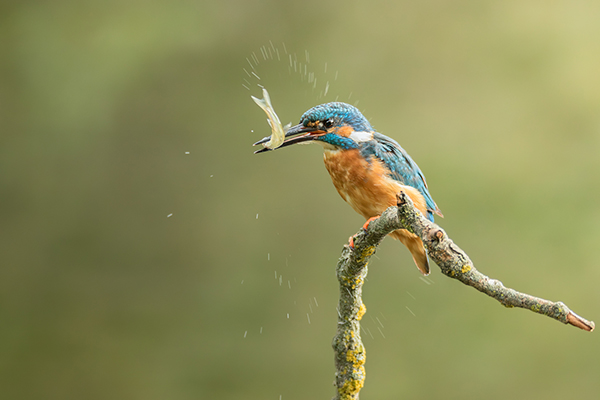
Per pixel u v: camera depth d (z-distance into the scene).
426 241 5.02
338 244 5.48
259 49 5.79
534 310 4.81
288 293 5.46
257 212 5.58
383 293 5.44
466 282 5.01
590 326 4.62
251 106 5.73
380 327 5.43
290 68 5.79
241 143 5.71
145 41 5.59
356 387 5.07
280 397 5.41
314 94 5.76
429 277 5.44
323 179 5.66
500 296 4.91
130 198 5.62
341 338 5.07
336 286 5.46
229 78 5.77
